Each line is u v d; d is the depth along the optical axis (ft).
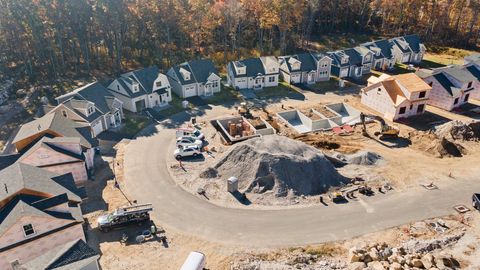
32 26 219.61
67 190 115.34
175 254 103.09
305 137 172.24
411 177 138.31
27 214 96.02
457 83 201.87
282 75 251.80
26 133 143.84
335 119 185.78
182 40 279.08
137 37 271.49
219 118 192.34
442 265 94.79
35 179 111.96
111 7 234.58
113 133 178.70
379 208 121.08
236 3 267.80
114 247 105.81
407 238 108.06
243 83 235.20
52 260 87.56
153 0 249.55
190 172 144.36
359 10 348.18
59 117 155.53
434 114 197.16
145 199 127.75
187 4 267.59
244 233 110.63
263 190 128.67
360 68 259.39
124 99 202.59
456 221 115.14
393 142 166.30
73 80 231.91
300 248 104.63
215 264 99.45
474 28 331.98
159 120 193.67
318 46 312.09
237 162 138.10
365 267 95.35
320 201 124.57
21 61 241.96
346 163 149.07
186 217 117.91
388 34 341.82
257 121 188.44
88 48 255.91
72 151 138.21
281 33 289.94
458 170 142.82
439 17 327.47
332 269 97.30
